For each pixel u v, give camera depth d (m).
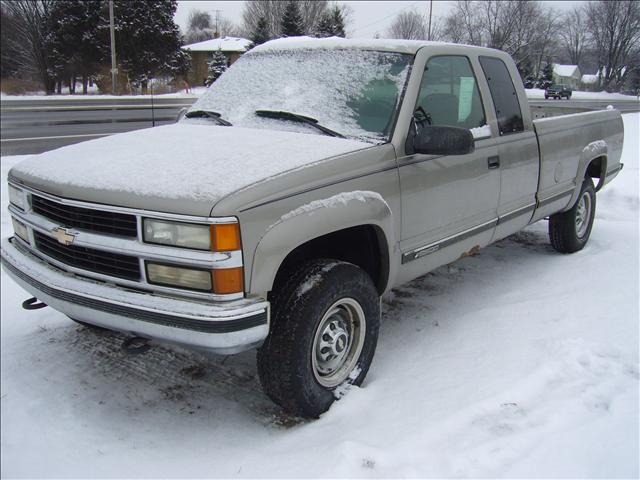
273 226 2.65
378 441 2.76
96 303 2.73
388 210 3.19
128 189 2.69
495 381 3.25
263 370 2.84
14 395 3.38
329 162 2.97
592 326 3.91
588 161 5.34
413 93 3.47
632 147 8.62
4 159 10.56
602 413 2.93
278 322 2.79
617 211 7.06
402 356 3.66
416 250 3.54
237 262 2.54
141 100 27.17
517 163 4.36
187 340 2.55
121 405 3.26
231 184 2.63
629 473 2.47
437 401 3.08
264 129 3.58
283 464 2.64
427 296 4.66
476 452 2.63
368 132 3.38
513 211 4.45
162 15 30.80
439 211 3.66
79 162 3.14
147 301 2.61
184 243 2.55
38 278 2.97
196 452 2.83
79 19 40.00
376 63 3.69
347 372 3.17
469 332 3.94
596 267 5.10
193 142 3.33
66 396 3.36
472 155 3.87
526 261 5.49
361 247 3.41
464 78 3.99
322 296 2.86
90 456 2.84
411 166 3.40
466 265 5.41
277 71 4.03
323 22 41.88
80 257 2.87
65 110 22.48
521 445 2.68
